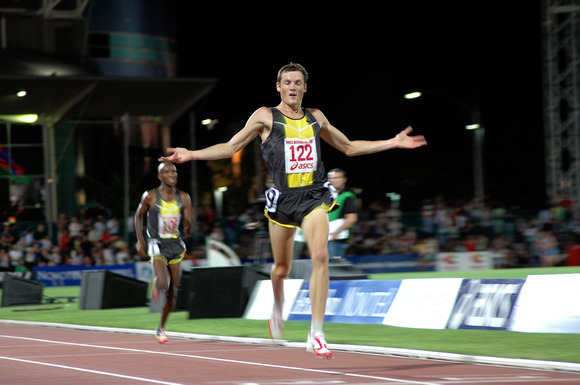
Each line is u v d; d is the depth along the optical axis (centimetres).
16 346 1603
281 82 1216
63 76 5912
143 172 7125
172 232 1758
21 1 6594
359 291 1966
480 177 6134
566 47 6028
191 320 2169
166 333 1831
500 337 1559
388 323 1841
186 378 1095
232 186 10712
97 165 7125
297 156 1205
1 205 6581
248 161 10819
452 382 1029
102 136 7112
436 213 5375
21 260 4784
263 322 2042
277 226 1240
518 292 1606
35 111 6294
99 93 6175
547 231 5059
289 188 1211
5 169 6706
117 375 1133
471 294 1695
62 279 4781
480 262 5028
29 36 6738
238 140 1188
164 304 1673
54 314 2705
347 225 2245
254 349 1482
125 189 5544
